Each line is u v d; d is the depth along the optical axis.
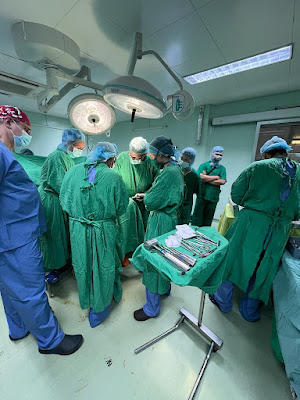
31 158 1.94
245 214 1.30
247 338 1.30
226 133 3.38
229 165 3.45
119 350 1.19
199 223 2.75
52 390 0.99
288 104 2.71
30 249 0.95
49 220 1.56
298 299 0.89
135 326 1.37
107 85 1.03
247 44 1.61
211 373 1.08
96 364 1.11
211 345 1.18
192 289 1.79
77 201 1.12
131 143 1.63
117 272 1.50
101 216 1.15
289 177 1.13
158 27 1.41
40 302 1.01
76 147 1.63
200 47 1.67
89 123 1.47
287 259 1.16
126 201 1.24
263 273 1.26
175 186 1.19
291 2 1.15
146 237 1.34
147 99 1.03
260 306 1.61
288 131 2.73
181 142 3.80
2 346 1.20
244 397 0.98
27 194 0.93
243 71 2.11
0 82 2.32
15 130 1.00
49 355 1.15
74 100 1.32
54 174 1.50
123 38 1.54
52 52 1.27
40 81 2.55
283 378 1.07
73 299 1.62
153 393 0.99
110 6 1.21
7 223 0.87
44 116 4.39
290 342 0.87
